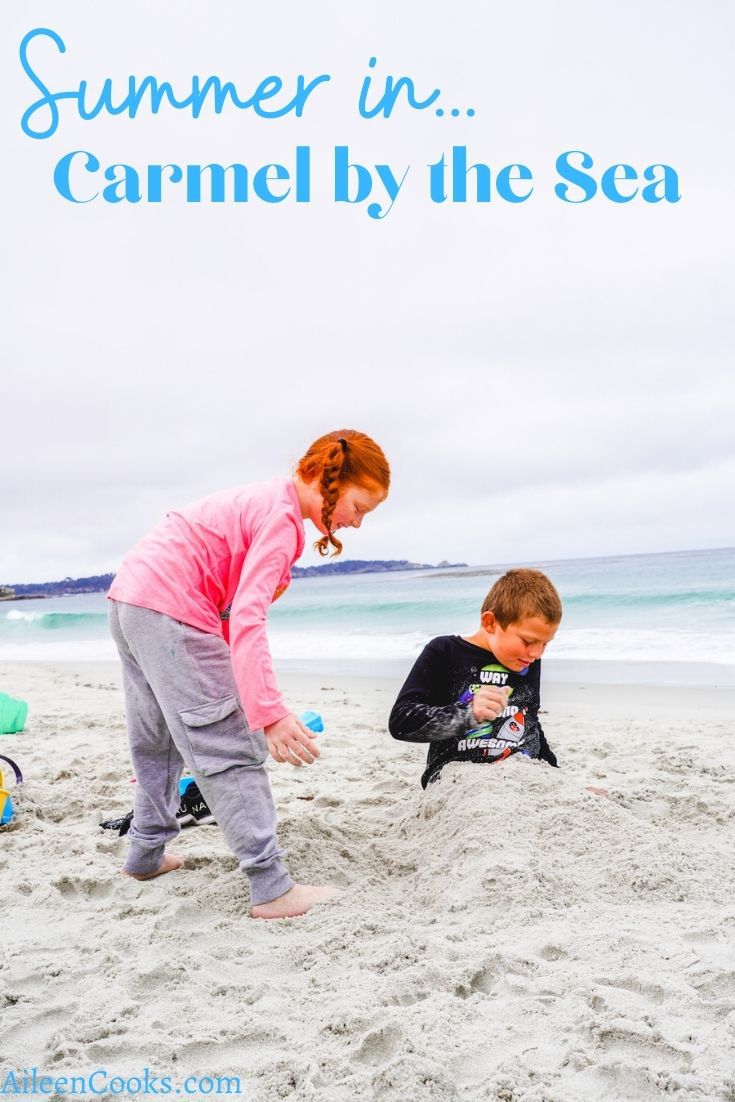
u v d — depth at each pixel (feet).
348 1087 5.58
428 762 11.44
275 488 9.13
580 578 88.94
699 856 9.04
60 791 13.78
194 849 10.68
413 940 7.53
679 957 6.98
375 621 63.26
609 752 16.22
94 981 7.20
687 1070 5.54
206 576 8.80
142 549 9.02
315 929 8.15
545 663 32.27
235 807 8.59
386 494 9.27
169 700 8.60
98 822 12.28
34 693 28.58
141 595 8.63
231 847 8.69
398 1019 6.20
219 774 8.60
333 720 21.12
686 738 17.44
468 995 6.78
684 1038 5.84
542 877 8.58
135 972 7.29
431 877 9.12
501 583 10.82
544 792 10.21
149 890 9.43
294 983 7.07
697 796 11.80
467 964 7.02
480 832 9.40
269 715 8.02
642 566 111.75
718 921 7.72
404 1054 5.79
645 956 7.06
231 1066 5.90
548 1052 5.87
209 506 9.14
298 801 13.24
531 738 11.31
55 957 7.73
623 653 34.19
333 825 11.18
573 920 7.90
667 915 7.93
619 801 11.51
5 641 66.33
